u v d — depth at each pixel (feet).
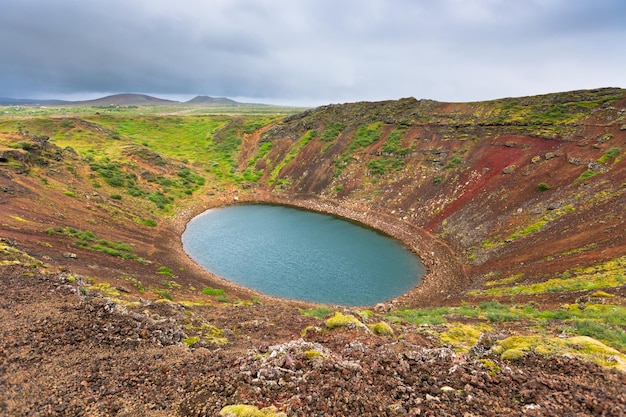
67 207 142.61
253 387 26.20
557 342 30.68
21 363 30.12
